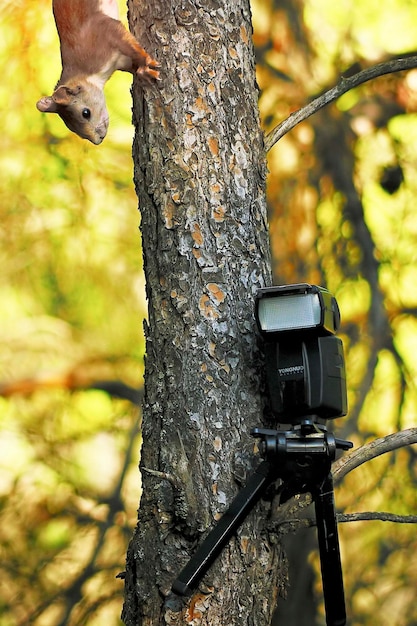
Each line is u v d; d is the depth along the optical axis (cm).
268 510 528
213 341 536
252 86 571
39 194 1156
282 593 547
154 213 551
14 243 1159
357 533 1112
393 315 1190
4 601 1098
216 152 551
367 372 1169
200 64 555
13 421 1170
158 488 526
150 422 539
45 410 1182
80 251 1166
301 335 506
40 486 1142
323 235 1176
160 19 559
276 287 507
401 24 1203
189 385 531
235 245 547
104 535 1136
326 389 504
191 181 546
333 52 1197
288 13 1184
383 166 1203
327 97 599
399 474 1120
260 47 1184
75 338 1188
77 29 805
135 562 529
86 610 1102
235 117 558
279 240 1157
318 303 501
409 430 557
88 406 1205
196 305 538
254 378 537
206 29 557
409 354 1184
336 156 1187
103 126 810
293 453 491
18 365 1178
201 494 521
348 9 1198
